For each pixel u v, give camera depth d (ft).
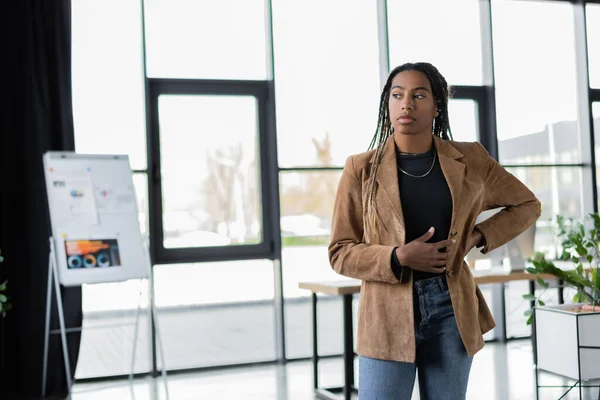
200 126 18.48
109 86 17.70
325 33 19.54
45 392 15.83
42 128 16.24
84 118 17.53
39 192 16.17
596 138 21.66
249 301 18.92
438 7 20.63
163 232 18.13
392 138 5.55
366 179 5.50
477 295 5.60
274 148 18.80
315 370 15.21
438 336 5.23
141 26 17.80
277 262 18.75
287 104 19.16
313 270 19.11
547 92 21.48
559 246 20.95
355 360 18.84
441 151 5.44
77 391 16.05
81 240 15.21
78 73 17.51
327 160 19.40
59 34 16.42
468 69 20.89
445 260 5.04
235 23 18.80
